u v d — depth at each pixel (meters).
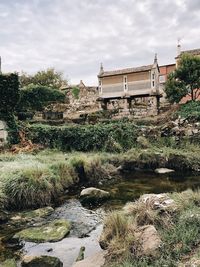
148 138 21.64
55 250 7.41
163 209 7.38
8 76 21.12
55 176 12.25
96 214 10.11
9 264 6.52
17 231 8.73
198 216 6.63
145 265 5.29
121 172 17.25
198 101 25.88
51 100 30.14
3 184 10.85
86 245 7.64
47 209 10.42
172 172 17.02
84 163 14.80
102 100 30.47
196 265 4.89
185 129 21.45
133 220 7.12
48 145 21.30
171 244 5.88
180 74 26.09
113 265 5.66
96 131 21.16
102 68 31.16
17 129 21.05
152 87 27.41
